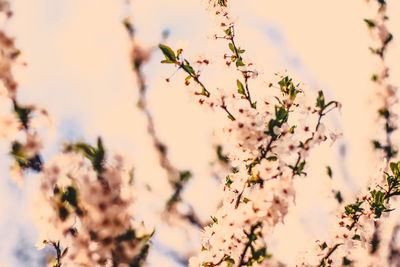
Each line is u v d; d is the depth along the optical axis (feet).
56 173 4.66
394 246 10.84
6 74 4.99
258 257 6.03
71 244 4.95
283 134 6.11
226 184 7.16
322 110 6.02
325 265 7.45
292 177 6.04
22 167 4.82
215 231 6.67
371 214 7.58
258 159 6.34
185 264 18.11
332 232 7.55
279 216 5.83
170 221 17.83
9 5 5.31
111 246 4.79
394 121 13.21
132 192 4.98
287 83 6.77
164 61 6.40
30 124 4.91
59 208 4.78
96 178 4.73
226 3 7.34
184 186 17.87
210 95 6.43
